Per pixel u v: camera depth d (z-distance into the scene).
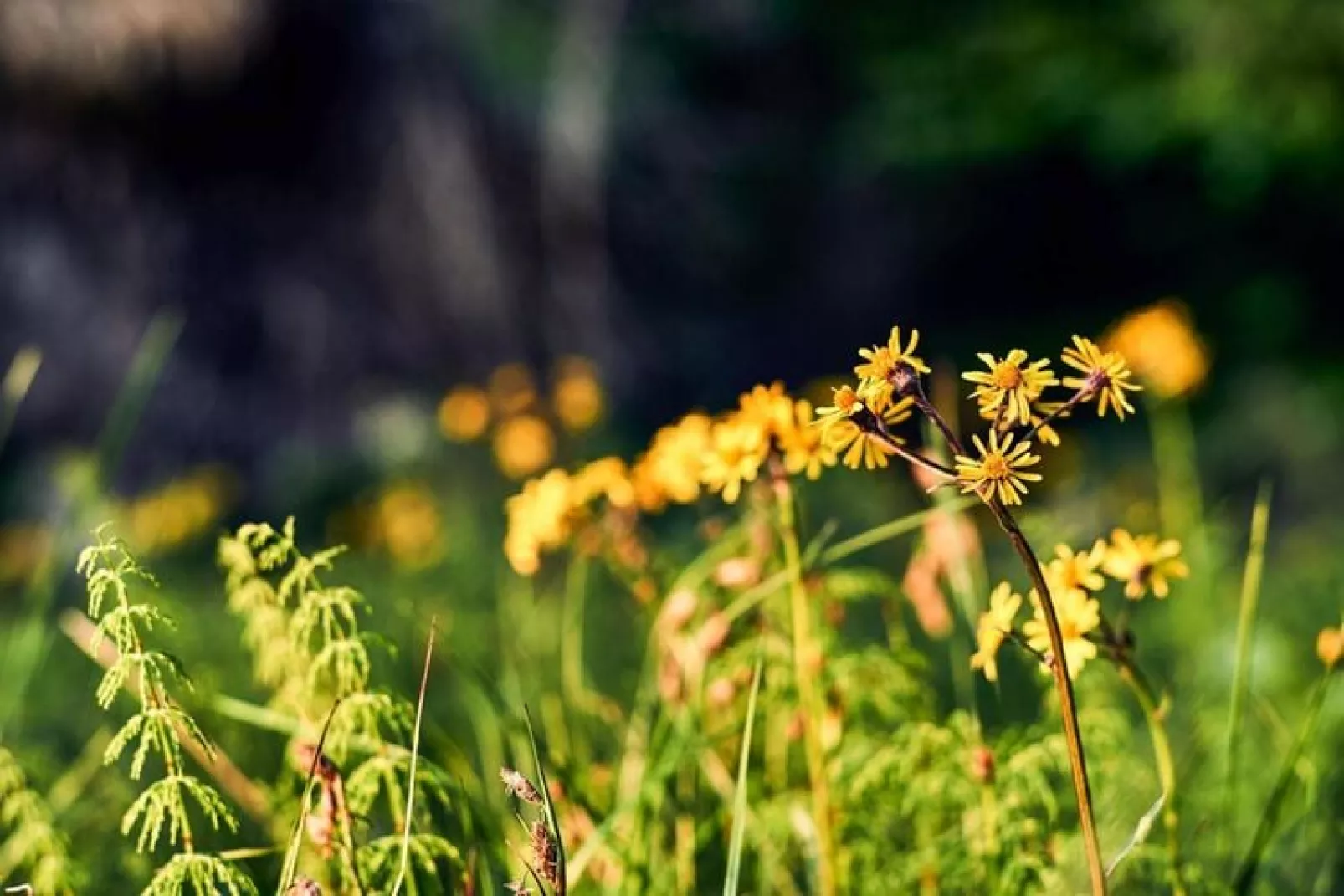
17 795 2.48
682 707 2.77
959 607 2.99
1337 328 15.78
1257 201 15.86
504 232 13.91
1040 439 1.87
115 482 12.54
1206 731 3.34
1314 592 6.44
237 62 12.58
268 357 13.10
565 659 3.34
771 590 2.69
